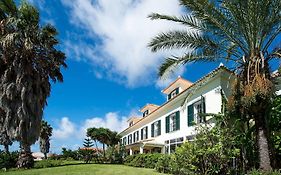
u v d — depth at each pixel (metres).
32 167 24.64
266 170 11.91
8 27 24.97
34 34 25.16
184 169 16.11
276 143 14.82
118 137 48.94
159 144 28.89
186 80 30.56
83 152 44.03
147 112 41.72
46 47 25.80
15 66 24.38
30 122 24.14
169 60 14.05
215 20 12.95
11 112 24.06
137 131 42.25
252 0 11.84
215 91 19.44
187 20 13.40
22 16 25.02
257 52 12.45
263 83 11.78
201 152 14.90
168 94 33.44
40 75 25.61
